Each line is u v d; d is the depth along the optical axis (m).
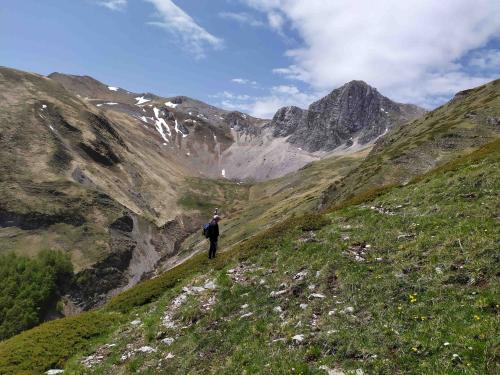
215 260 30.09
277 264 23.16
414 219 22.55
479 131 76.94
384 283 16.70
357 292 16.97
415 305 14.59
